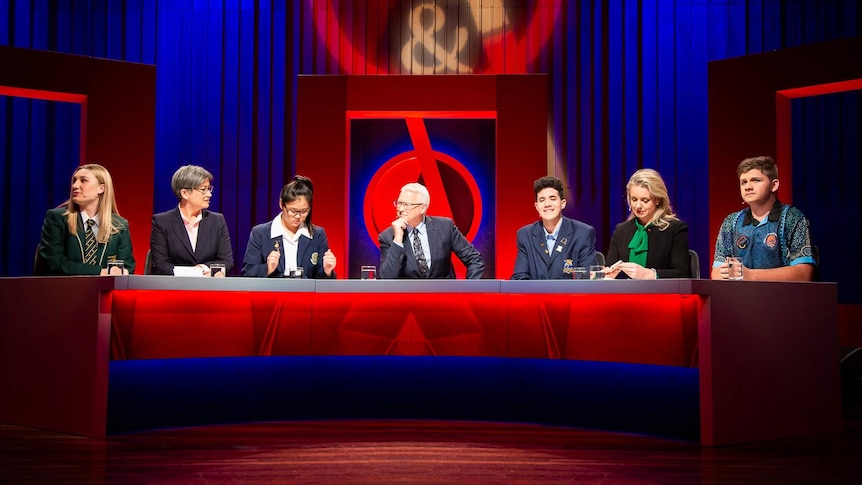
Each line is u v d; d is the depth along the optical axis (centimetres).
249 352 344
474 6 684
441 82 579
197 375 359
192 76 682
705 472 256
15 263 664
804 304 333
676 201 663
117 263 328
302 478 244
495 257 592
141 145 551
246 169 680
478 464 268
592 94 679
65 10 672
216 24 684
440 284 341
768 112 515
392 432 338
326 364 384
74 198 395
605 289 312
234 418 367
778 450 295
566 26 681
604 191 674
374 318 356
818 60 495
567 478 246
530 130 574
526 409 373
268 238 409
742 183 378
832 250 650
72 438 316
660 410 332
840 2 649
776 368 321
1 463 266
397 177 601
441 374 383
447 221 426
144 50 679
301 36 688
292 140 686
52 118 675
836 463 270
